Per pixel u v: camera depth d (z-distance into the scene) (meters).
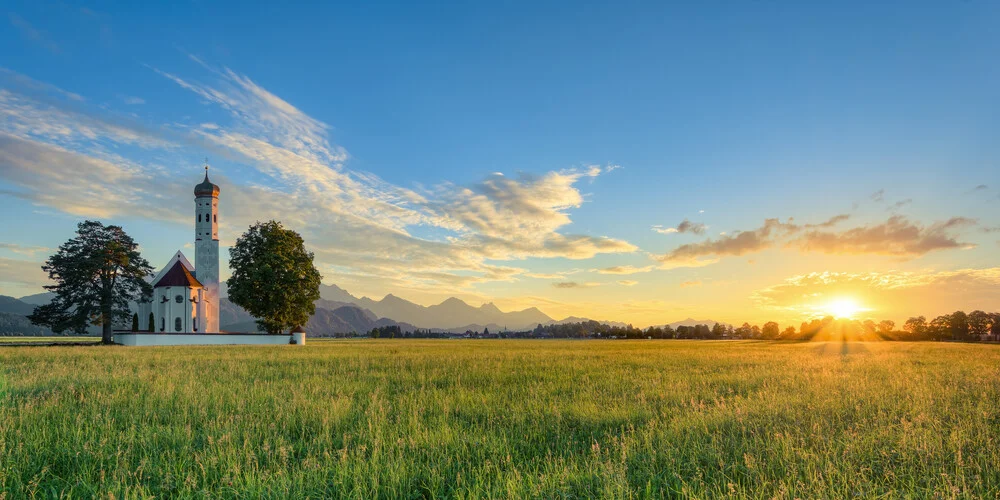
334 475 7.55
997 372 22.25
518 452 9.05
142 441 9.33
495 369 24.09
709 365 27.22
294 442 9.95
